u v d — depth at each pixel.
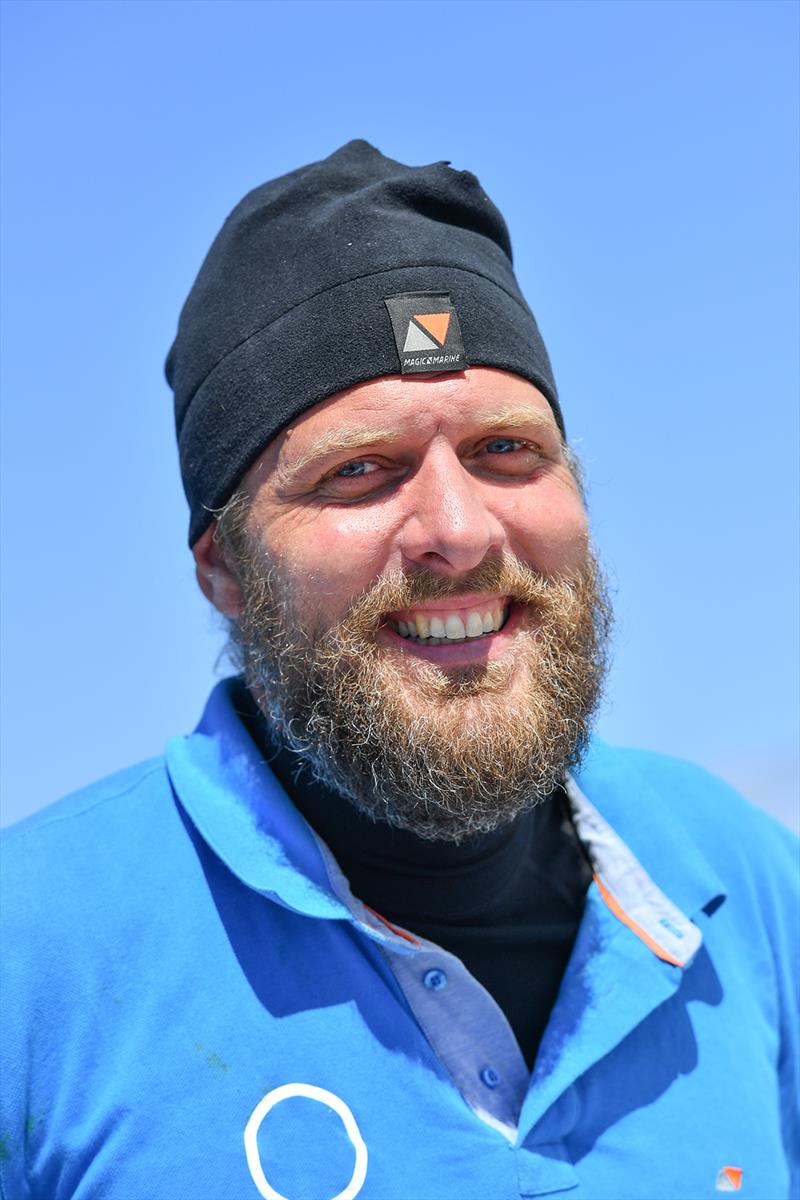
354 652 1.87
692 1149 1.82
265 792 1.92
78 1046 1.67
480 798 1.83
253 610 2.04
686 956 1.96
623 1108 1.82
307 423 1.94
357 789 1.90
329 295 1.96
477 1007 1.80
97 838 1.89
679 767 2.50
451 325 1.92
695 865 2.15
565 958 2.01
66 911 1.76
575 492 2.10
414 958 1.80
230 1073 1.65
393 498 1.91
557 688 1.96
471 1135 1.67
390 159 2.28
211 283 2.18
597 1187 1.72
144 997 1.71
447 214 2.14
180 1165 1.58
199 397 2.14
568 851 2.17
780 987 2.16
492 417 1.92
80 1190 1.59
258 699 2.13
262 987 1.73
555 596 1.97
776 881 2.29
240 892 1.82
